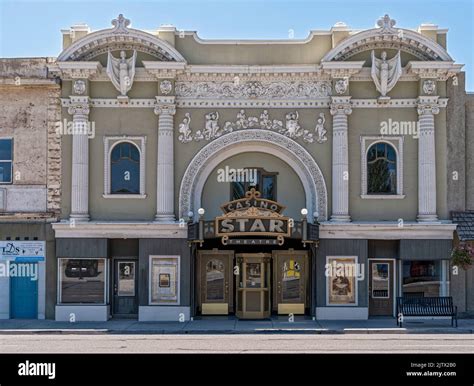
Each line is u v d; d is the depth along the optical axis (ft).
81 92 83.92
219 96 85.20
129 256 84.58
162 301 82.28
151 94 85.30
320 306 82.23
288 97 85.05
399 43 84.53
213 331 73.51
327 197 84.48
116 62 84.17
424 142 83.76
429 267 84.12
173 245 82.58
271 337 68.90
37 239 84.02
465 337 68.74
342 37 84.99
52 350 58.44
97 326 77.46
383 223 82.38
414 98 84.89
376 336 69.82
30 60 85.56
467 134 86.63
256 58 85.76
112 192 85.15
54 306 83.76
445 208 84.43
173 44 85.61
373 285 85.20
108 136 85.05
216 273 87.86
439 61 83.15
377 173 85.30
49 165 84.84
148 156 85.05
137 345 62.18
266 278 84.74
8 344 63.72
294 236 78.33
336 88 83.66
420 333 72.49
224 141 84.89
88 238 82.43
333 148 84.23
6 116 85.46
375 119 84.94
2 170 85.40
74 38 86.38
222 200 87.51
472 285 84.89
